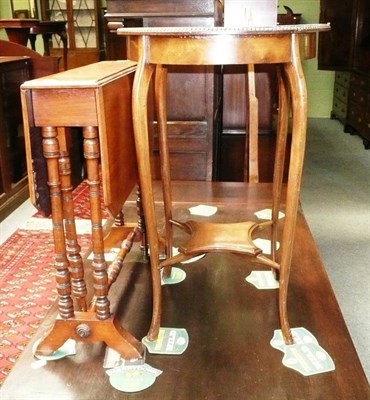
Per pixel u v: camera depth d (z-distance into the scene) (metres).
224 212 2.36
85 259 1.88
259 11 1.32
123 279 1.74
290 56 1.18
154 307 1.39
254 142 2.84
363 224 3.05
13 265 2.40
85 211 3.12
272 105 3.90
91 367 1.30
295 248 1.94
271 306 1.57
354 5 5.24
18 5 7.14
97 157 1.22
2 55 4.03
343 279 2.37
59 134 1.23
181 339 1.40
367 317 2.05
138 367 1.29
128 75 1.46
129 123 1.47
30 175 1.23
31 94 1.16
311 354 1.33
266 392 1.19
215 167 3.14
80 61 7.48
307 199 3.52
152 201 1.31
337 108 6.46
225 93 3.89
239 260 1.87
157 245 1.35
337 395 1.18
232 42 1.17
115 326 1.31
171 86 2.87
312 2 6.46
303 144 1.21
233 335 1.42
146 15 2.72
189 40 1.17
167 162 1.65
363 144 5.18
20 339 1.81
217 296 1.63
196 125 2.92
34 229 2.87
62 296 1.31
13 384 1.25
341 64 5.47
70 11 7.36
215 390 1.21
